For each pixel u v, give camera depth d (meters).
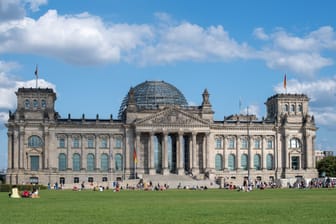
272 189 190.12
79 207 81.62
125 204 89.81
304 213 66.81
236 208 77.50
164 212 70.50
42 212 71.31
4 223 56.91
